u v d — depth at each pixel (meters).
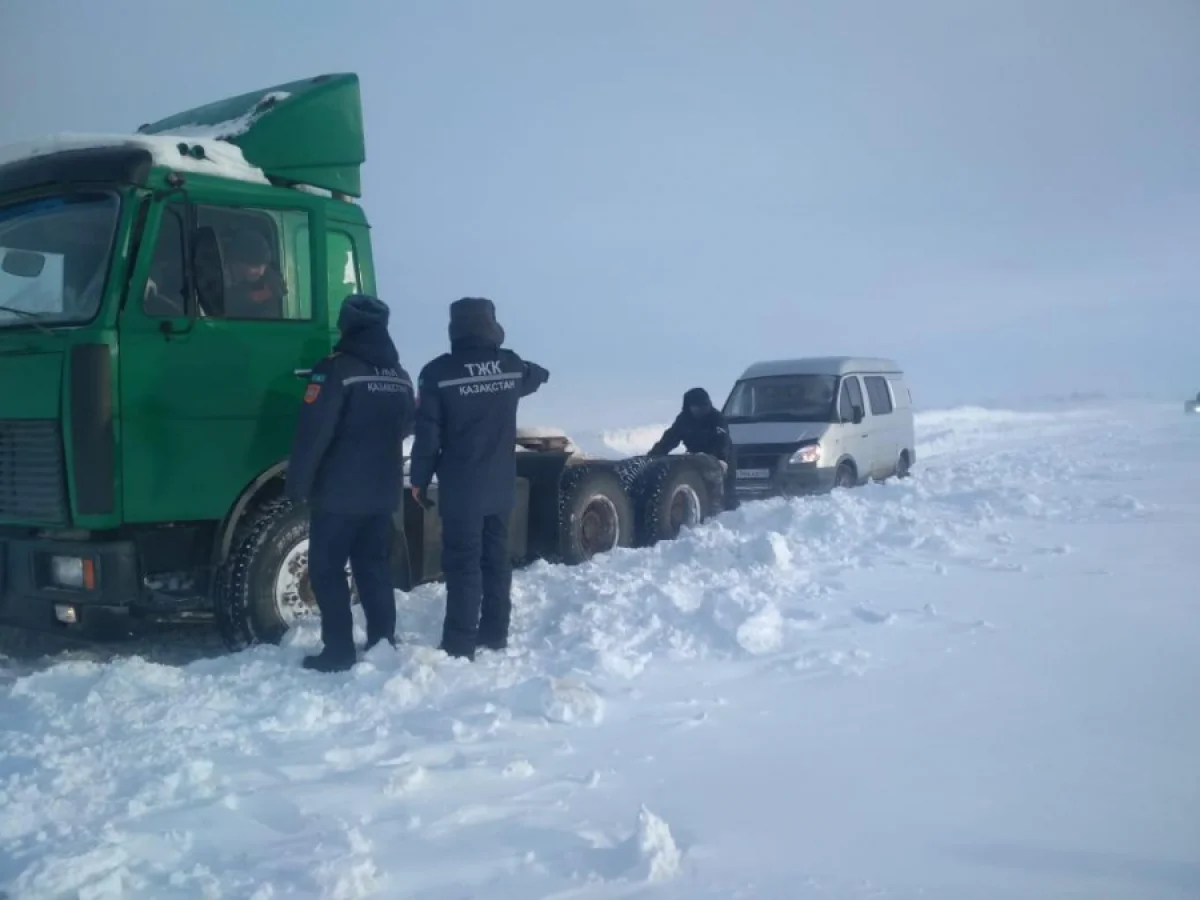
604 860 3.12
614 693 4.71
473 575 5.50
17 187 5.55
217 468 5.69
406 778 3.74
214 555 5.79
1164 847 3.09
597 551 8.55
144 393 5.41
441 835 3.35
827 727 4.18
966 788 3.54
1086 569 6.93
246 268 5.93
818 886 2.93
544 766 3.91
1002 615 5.77
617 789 3.68
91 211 5.49
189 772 3.86
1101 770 3.64
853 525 8.64
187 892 3.03
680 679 4.89
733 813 3.43
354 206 6.52
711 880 2.99
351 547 5.52
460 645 5.45
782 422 13.89
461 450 5.48
